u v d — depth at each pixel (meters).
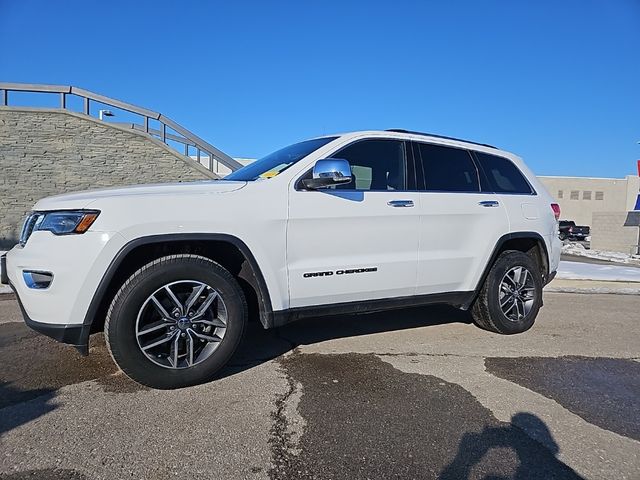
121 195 3.18
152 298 3.17
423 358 4.12
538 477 2.36
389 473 2.35
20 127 11.86
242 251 3.40
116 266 3.06
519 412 3.09
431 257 4.26
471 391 3.41
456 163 4.64
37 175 12.01
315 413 2.98
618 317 6.09
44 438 2.60
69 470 2.30
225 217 3.35
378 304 4.07
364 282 3.92
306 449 2.55
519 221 4.84
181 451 2.50
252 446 2.56
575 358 4.28
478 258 4.55
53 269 2.98
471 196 4.55
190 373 3.30
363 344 4.48
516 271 4.89
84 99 12.36
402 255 4.10
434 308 6.09
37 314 3.04
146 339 3.23
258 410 2.99
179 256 3.28
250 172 4.14
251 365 3.84
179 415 2.90
